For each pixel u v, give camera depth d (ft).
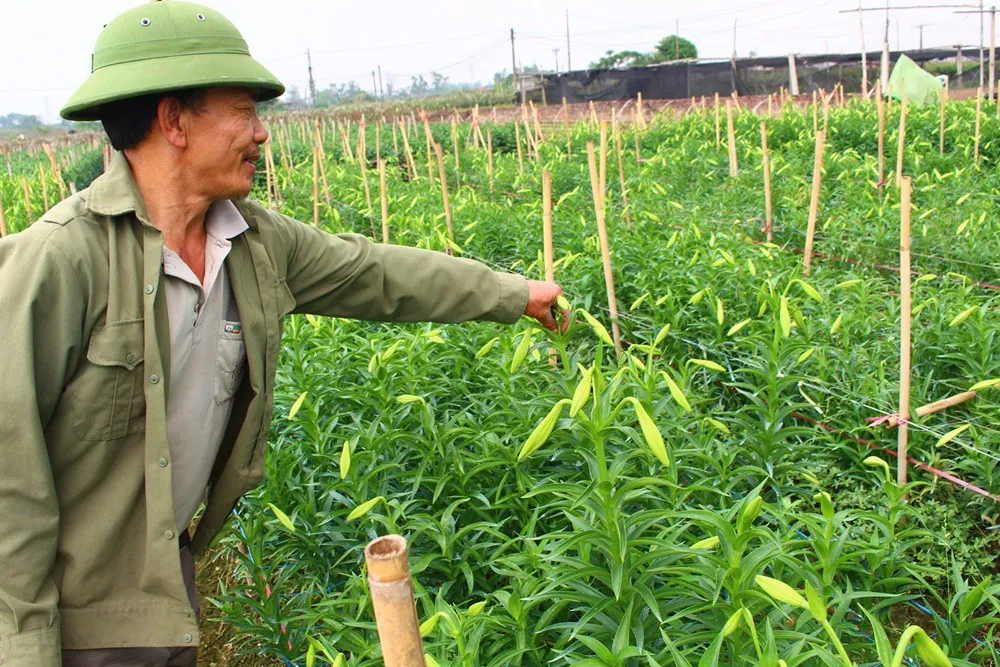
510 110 116.16
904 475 12.17
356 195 35.76
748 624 6.64
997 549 12.39
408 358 12.62
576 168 38.88
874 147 43.96
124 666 7.07
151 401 6.81
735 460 12.10
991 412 13.15
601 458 7.29
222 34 6.88
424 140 71.56
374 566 4.27
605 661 6.77
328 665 9.96
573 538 7.48
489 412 12.07
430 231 25.48
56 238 6.40
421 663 4.48
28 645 6.16
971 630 8.21
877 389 13.38
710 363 10.45
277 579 11.06
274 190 44.91
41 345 6.27
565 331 10.01
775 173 31.71
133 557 7.07
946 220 23.57
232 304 7.75
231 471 8.06
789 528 9.37
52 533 6.35
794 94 91.25
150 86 6.55
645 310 17.51
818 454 12.78
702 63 99.09
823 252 23.93
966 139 39.88
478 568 10.38
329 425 11.82
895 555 9.33
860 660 8.80
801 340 13.02
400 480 11.56
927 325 16.55
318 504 11.82
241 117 7.04
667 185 33.30
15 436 6.07
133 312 6.70
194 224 7.36
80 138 131.34
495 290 9.27
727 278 17.31
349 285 8.68
